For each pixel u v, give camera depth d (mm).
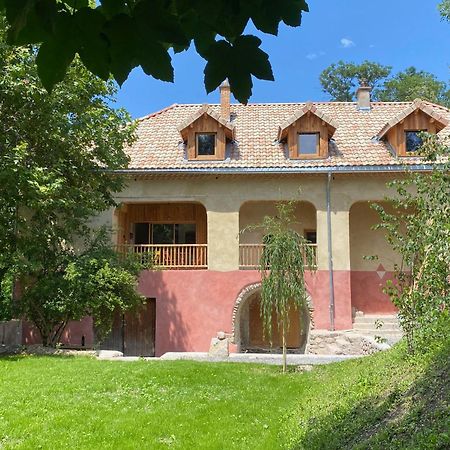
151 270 18703
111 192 18984
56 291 14812
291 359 14258
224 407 8711
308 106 18812
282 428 7488
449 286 7922
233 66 2004
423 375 7043
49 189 13609
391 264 19812
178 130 19344
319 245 18469
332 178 18688
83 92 15430
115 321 19219
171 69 1819
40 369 11461
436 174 8422
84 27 1747
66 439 6879
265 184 18828
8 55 13359
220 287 18500
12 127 14828
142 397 9258
